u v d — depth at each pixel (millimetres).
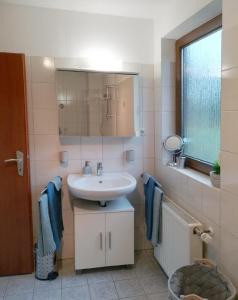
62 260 2592
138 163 2693
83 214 2266
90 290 2145
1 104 2209
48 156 2496
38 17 2357
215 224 1698
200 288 1625
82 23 2441
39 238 2137
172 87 2510
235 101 1449
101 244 2326
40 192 2508
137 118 2590
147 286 2191
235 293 1437
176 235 1987
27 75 2385
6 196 2301
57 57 2414
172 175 2336
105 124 2523
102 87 2486
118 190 2145
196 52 2242
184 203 2131
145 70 2611
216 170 1744
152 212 2365
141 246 2766
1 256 2340
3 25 2311
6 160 2260
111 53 2523
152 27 2588
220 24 1860
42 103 2434
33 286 2199
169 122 2533
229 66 1489
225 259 1601
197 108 2273
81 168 2570
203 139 2201
